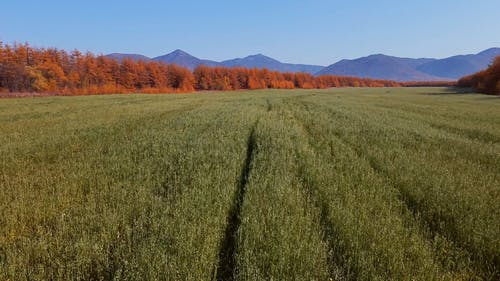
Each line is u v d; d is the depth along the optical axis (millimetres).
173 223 4301
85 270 3408
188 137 11367
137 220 4598
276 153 8750
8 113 21812
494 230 4551
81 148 10062
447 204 5496
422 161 8734
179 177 6457
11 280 3246
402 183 6645
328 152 9648
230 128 13633
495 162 9156
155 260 3396
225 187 5879
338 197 5586
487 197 5957
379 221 4680
